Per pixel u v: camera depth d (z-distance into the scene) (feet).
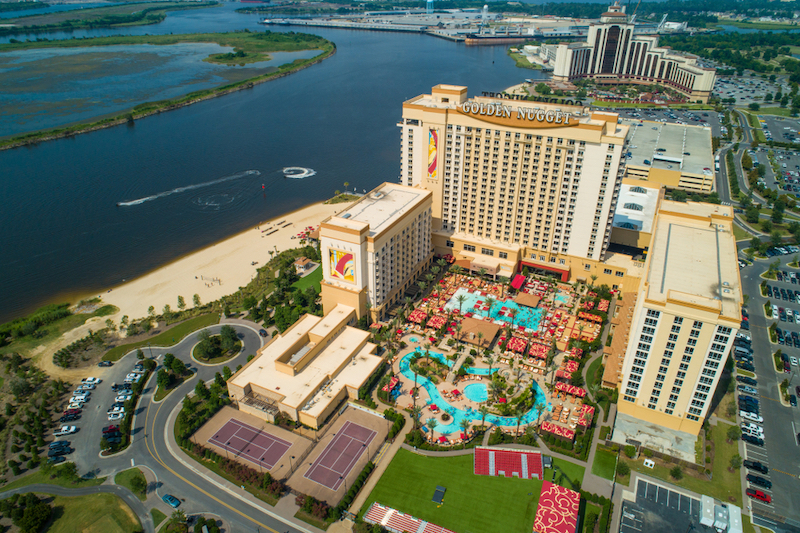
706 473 503.61
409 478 505.66
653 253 581.53
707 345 485.97
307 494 490.08
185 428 556.51
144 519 469.98
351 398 605.73
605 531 448.24
